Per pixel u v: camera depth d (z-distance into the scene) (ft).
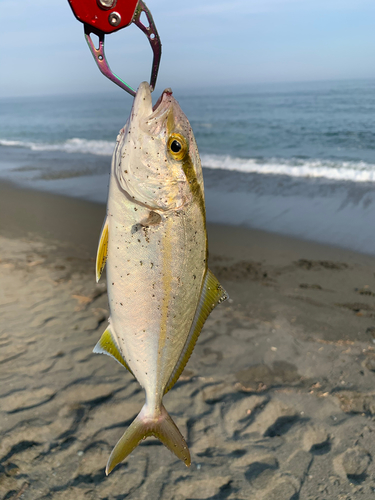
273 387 2.65
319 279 4.20
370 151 10.38
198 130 16.53
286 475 2.06
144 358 1.29
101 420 2.34
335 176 8.20
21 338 3.04
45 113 35.45
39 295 3.70
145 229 1.15
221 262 4.71
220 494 1.96
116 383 2.61
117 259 1.18
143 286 1.20
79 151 13.32
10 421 2.30
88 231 5.68
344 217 5.93
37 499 1.88
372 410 2.46
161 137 1.09
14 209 6.78
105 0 0.85
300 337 3.20
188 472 2.06
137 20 0.91
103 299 3.63
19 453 2.11
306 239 5.30
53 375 2.67
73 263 4.48
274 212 6.40
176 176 1.12
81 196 7.52
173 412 2.45
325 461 2.14
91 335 3.09
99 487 1.96
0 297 3.64
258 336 3.20
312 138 12.90
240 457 2.15
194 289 1.25
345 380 2.71
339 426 2.35
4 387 2.54
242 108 25.34
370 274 4.27
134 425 1.38
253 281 4.19
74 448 2.15
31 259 4.56
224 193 7.63
